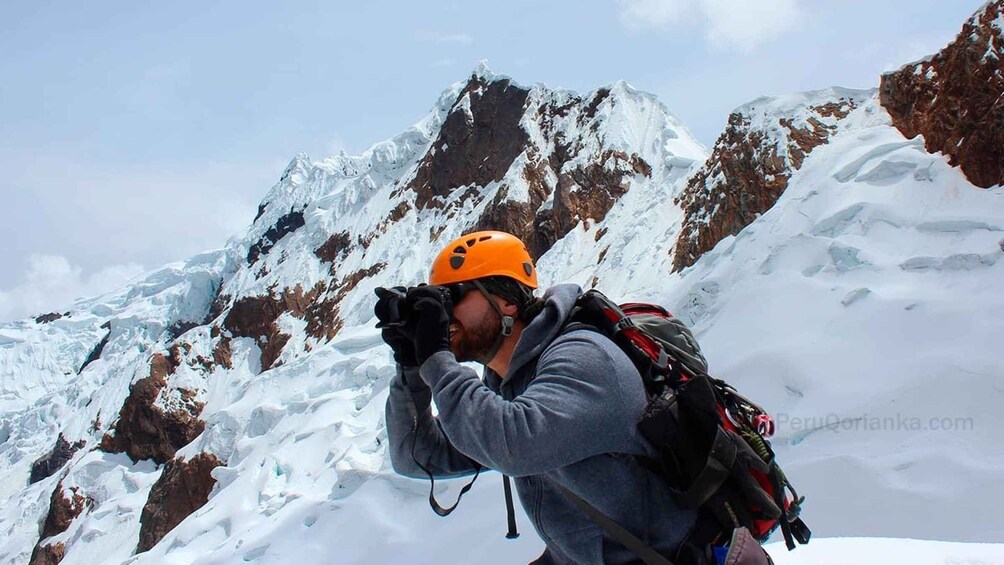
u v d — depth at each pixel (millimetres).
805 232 21500
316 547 23188
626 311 2711
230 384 55906
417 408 2777
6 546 57094
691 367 2459
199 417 54719
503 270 2514
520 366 2492
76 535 49906
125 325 81812
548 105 50188
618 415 2252
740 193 27656
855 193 21469
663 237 32812
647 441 2316
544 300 2578
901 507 11492
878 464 12430
